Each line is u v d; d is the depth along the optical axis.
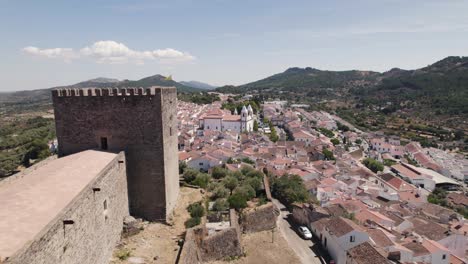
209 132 137.12
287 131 182.88
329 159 119.00
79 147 32.16
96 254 22.14
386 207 68.62
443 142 182.50
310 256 45.28
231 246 39.22
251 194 55.00
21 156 107.81
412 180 107.75
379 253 39.50
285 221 56.69
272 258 42.19
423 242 48.50
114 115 31.31
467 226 61.00
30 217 16.67
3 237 14.36
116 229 27.55
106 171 24.80
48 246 14.88
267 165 88.06
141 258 26.33
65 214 16.77
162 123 31.12
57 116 31.83
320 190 72.06
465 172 126.81
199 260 32.75
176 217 35.66
